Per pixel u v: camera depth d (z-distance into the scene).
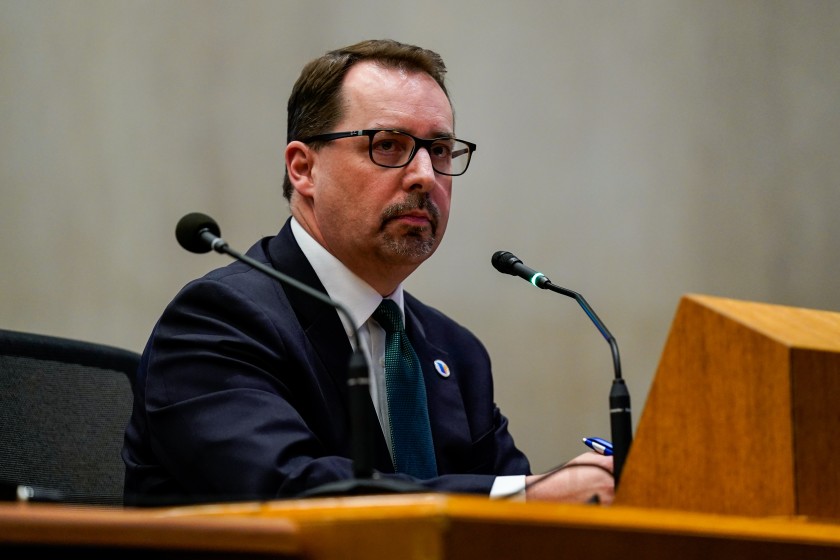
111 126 13.75
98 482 7.73
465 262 15.26
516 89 15.94
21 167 13.27
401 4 15.47
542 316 15.53
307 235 8.34
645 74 16.69
